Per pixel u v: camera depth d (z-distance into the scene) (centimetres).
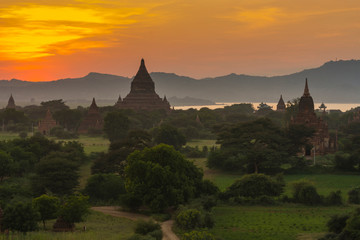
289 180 12006
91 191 10288
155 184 8825
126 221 8206
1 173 11744
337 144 16675
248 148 13325
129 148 12706
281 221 8125
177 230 7431
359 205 9400
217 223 7994
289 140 13488
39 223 7950
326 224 7300
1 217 6819
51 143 15188
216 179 12400
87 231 7194
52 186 10062
